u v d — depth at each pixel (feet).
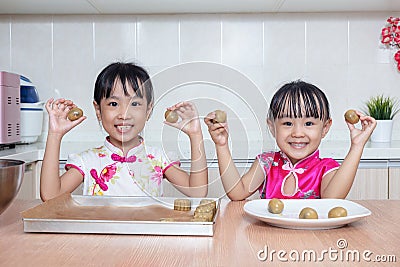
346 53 8.25
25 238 2.62
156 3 7.47
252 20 8.26
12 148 7.09
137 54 8.34
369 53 8.25
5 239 2.60
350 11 8.20
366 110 8.26
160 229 2.68
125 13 8.23
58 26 8.37
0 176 2.85
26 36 8.38
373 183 6.77
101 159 4.47
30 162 6.70
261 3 7.52
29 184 6.70
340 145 7.39
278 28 8.25
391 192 6.79
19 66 8.38
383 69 8.25
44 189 3.86
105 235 2.69
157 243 2.53
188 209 3.04
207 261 2.23
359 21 8.24
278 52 8.27
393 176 6.77
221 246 2.48
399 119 8.25
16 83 6.97
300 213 2.97
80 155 4.52
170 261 2.23
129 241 2.57
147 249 2.42
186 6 7.69
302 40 8.25
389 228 2.85
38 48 8.38
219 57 8.30
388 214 3.25
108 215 2.89
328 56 8.25
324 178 4.17
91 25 8.34
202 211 2.88
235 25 8.27
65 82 8.38
